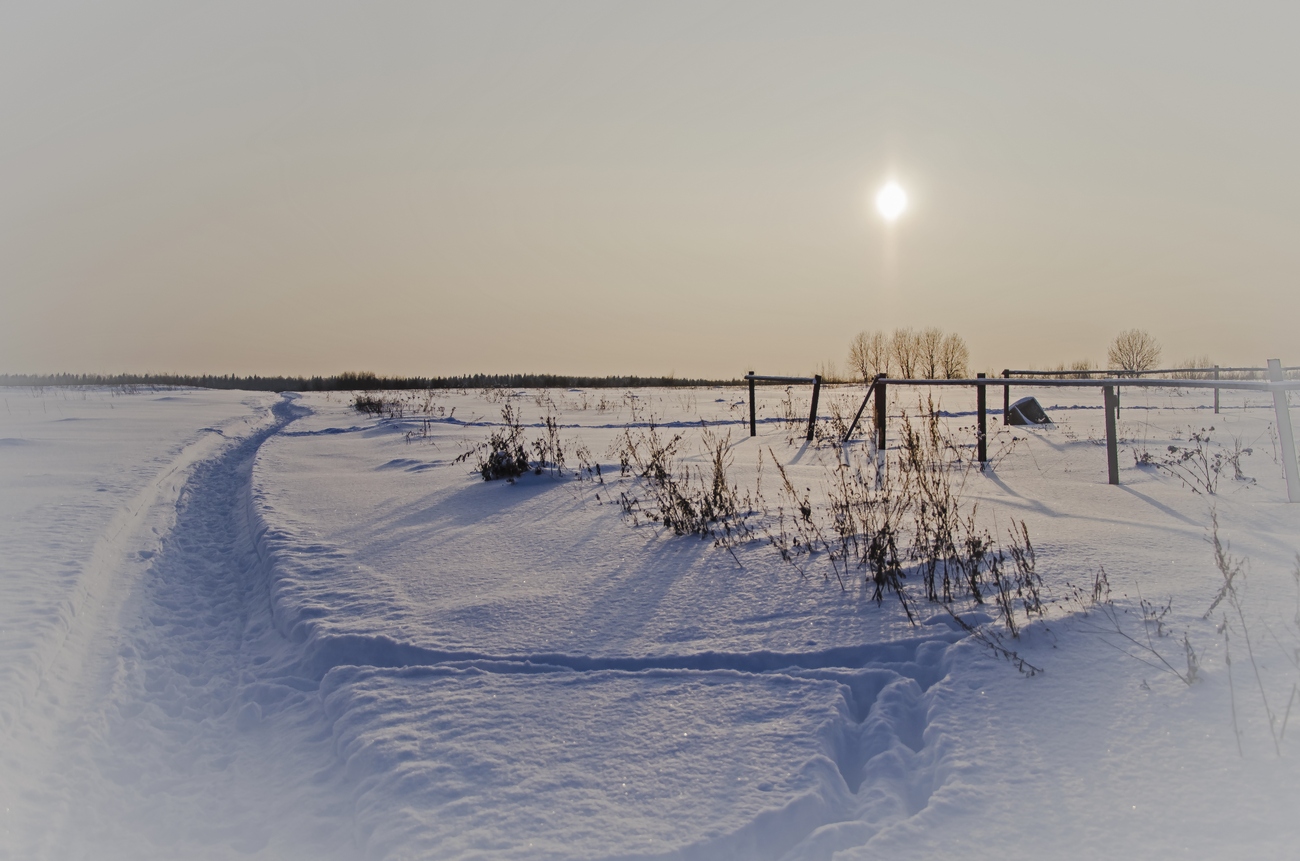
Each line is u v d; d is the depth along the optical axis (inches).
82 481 427.5
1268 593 162.2
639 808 113.0
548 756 128.6
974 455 418.6
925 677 150.5
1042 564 194.7
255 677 182.5
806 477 364.5
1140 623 153.6
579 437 615.2
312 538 291.4
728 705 141.4
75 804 133.0
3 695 160.2
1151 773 108.7
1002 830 100.8
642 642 172.7
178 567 290.0
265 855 115.8
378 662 177.0
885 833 102.0
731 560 225.0
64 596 221.9
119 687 177.6
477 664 167.0
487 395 1339.8
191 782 139.9
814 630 171.0
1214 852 91.9
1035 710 128.5
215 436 739.4
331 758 141.6
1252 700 121.8
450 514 323.0
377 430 738.2
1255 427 544.7
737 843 105.1
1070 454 420.2
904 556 212.7
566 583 216.8
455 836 108.5
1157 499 279.1
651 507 306.7
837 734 131.8
